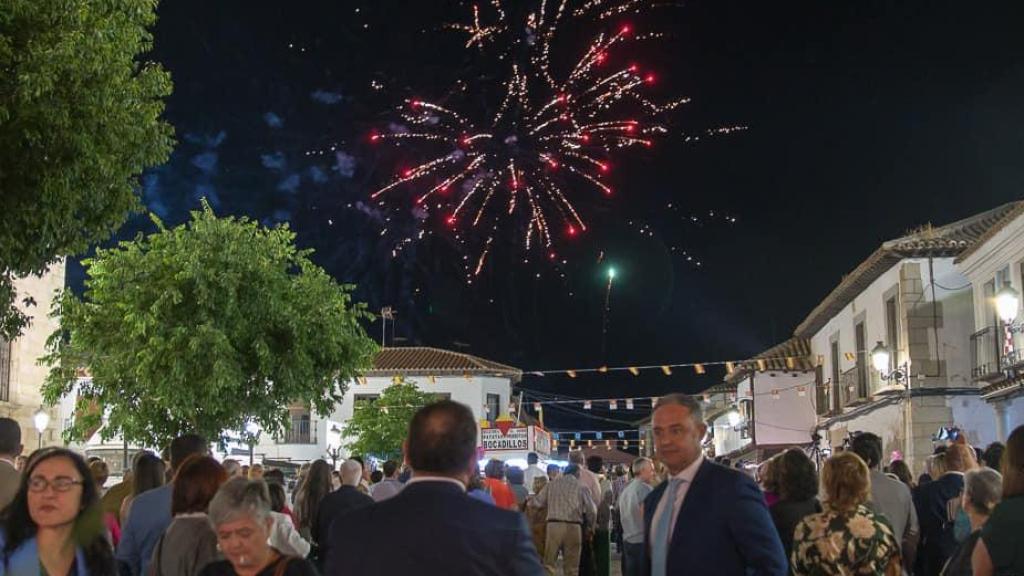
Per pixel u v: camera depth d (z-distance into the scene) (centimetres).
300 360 2053
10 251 1099
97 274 2034
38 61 1077
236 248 2030
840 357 3588
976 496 647
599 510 1873
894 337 2992
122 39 1177
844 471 660
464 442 455
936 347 2811
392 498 455
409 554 434
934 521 942
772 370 4009
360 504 976
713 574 575
